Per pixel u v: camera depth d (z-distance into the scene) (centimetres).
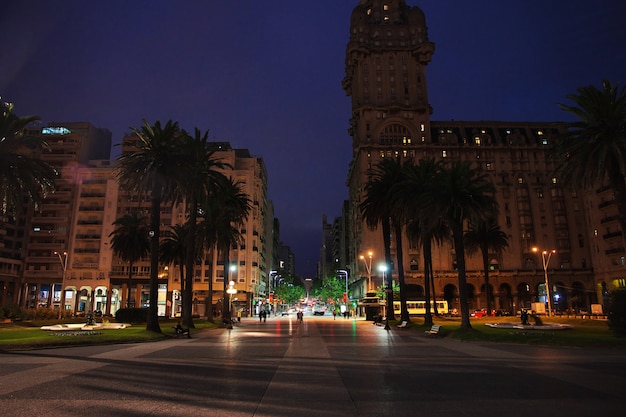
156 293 3403
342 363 1650
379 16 12038
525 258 10481
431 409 916
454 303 10281
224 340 2852
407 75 11644
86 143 11206
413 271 10244
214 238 5650
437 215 3566
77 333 3020
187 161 3766
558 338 2602
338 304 13312
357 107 11406
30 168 3269
